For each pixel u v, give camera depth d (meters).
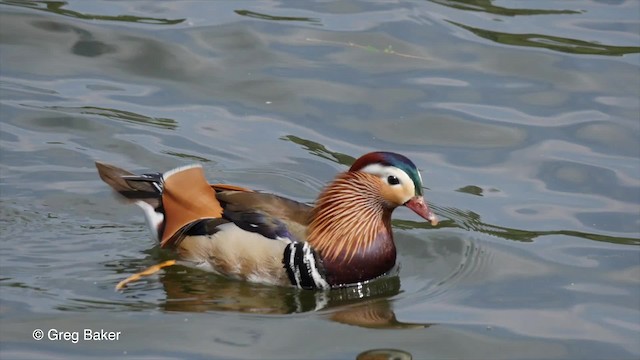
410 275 12.71
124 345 10.87
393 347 11.02
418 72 16.88
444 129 15.62
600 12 18.58
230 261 12.34
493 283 12.48
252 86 16.44
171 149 14.77
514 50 17.41
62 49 17.06
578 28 18.06
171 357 10.67
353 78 16.69
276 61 17.03
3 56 16.78
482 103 16.19
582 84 16.66
